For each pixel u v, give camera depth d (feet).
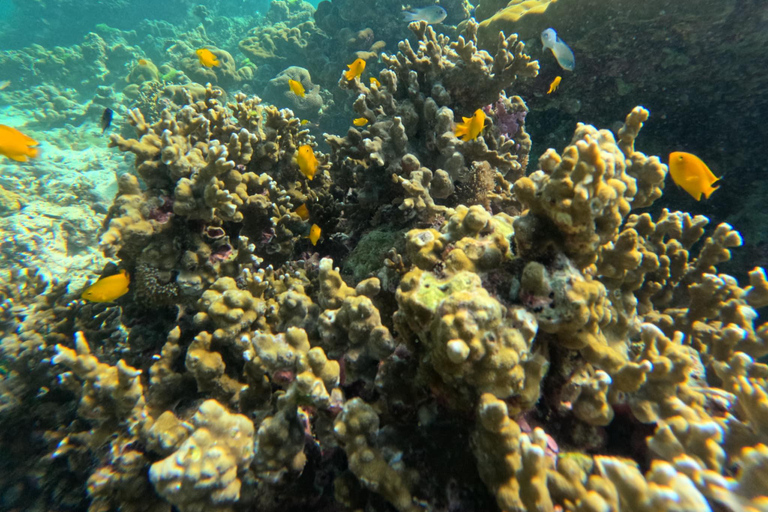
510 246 1.58
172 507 1.88
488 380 1.15
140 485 1.85
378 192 2.64
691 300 2.11
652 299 2.30
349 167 2.93
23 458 2.32
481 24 4.19
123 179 2.38
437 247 1.52
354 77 3.08
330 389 1.61
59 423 2.36
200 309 2.10
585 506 1.05
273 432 1.47
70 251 5.25
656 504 1.00
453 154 2.55
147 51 12.67
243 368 2.03
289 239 2.73
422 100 2.76
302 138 3.24
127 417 1.92
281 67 9.25
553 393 1.45
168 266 2.31
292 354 1.71
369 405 1.54
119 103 9.01
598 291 1.30
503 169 2.83
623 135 1.94
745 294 1.99
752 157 3.74
